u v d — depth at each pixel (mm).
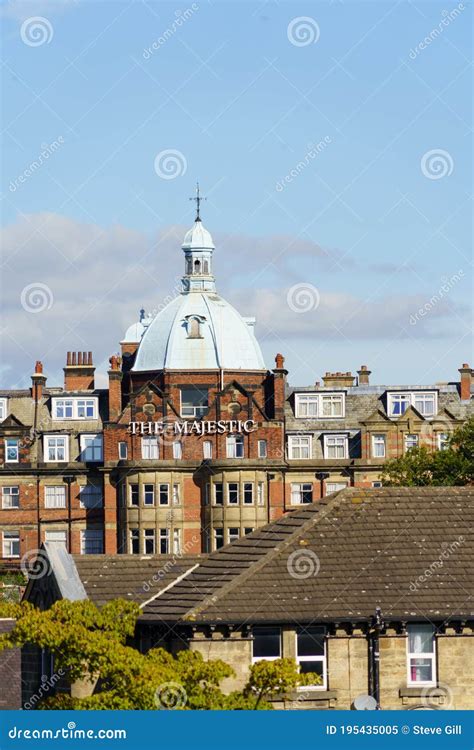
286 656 52938
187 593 55156
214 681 48938
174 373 159000
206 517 156250
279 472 157375
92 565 58531
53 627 50281
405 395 161375
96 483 159250
